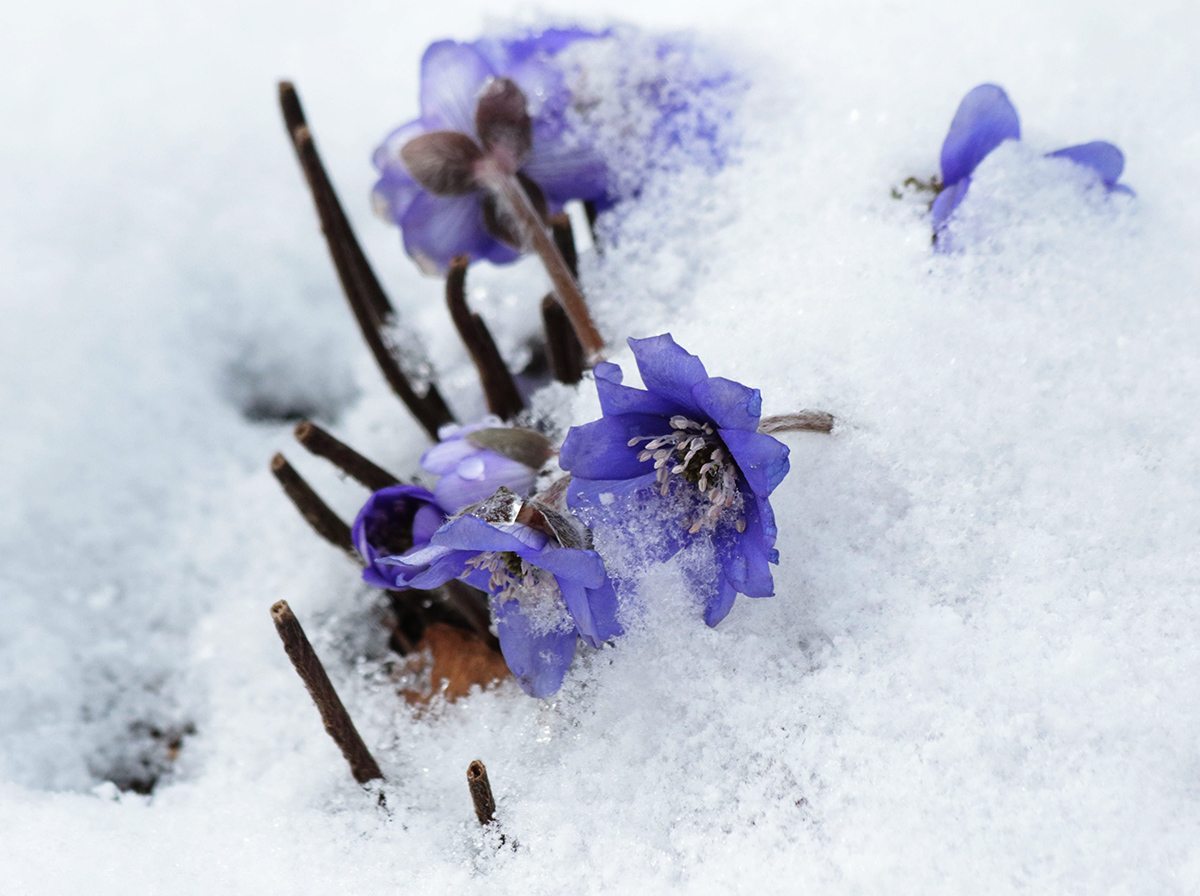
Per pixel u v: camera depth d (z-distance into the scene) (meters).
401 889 0.30
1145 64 0.34
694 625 0.31
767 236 0.33
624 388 0.30
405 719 0.32
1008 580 0.31
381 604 0.34
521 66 0.33
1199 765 0.30
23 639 0.34
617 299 0.33
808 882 0.30
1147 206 0.33
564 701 0.31
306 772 0.32
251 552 0.35
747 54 0.35
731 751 0.30
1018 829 0.30
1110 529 0.31
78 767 0.33
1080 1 0.35
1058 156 0.32
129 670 0.34
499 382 0.33
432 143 0.33
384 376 0.34
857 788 0.30
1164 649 0.30
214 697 0.33
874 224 0.33
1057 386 0.31
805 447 0.31
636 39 0.34
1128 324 0.32
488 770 0.31
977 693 0.30
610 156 0.34
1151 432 0.31
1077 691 0.30
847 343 0.31
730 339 0.32
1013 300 0.32
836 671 0.30
